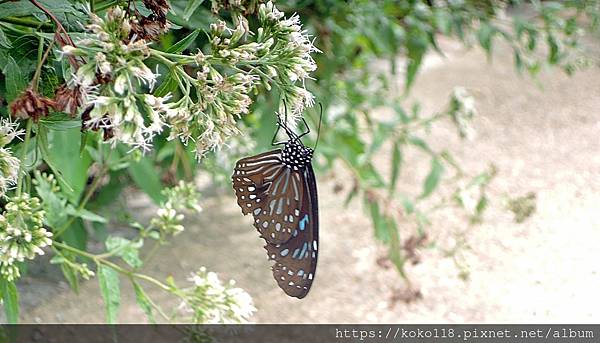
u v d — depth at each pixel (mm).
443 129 1155
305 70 328
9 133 323
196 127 314
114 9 296
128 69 290
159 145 531
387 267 741
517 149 1100
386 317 726
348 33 635
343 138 704
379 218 667
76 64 291
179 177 680
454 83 1340
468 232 860
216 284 443
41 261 759
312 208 372
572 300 752
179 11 407
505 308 741
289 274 374
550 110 1237
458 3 663
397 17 659
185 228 856
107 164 502
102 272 451
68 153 459
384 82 768
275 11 329
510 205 799
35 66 333
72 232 558
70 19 334
